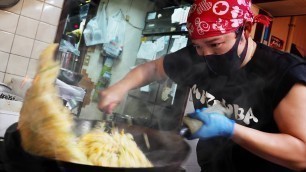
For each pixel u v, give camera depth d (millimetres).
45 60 590
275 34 2746
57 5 2020
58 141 534
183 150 700
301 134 788
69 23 2135
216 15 840
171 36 2541
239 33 881
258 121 950
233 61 935
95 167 481
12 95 1339
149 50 2711
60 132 539
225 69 973
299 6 2178
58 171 488
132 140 863
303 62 882
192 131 772
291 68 855
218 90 1073
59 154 531
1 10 1828
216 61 957
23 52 1938
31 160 497
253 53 972
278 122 861
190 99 2295
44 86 555
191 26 905
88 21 2367
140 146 858
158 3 2697
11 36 1891
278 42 2787
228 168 1041
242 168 1003
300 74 828
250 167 982
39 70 575
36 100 535
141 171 499
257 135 791
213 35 850
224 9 834
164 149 780
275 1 2164
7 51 1891
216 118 793
